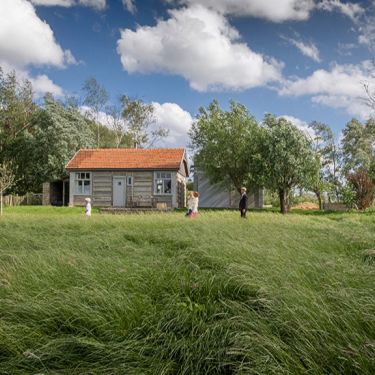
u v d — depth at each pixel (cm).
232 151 2964
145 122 5397
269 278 454
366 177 2912
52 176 3681
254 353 298
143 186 3177
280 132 2661
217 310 394
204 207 3388
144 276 495
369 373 273
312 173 2670
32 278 466
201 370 312
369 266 535
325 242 769
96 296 400
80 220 1293
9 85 4222
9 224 1205
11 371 303
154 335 349
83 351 329
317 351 299
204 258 588
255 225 1073
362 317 339
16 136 4188
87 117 5088
